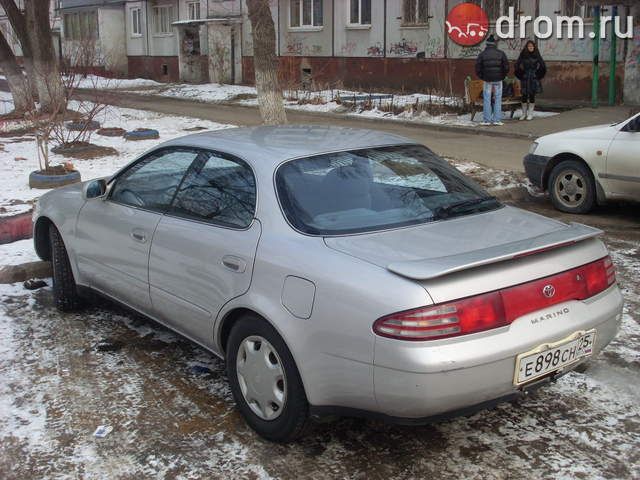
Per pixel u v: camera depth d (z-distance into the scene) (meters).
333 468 3.44
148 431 3.79
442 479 3.34
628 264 6.54
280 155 3.97
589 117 16.44
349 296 3.17
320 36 25.64
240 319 3.71
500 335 3.14
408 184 4.01
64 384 4.32
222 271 3.79
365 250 3.36
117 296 4.87
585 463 3.45
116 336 5.05
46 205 5.60
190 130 16.27
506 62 16.03
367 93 23.14
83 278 5.18
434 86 22.39
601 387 4.21
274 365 3.55
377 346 3.06
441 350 3.00
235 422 3.87
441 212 3.83
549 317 3.30
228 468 3.45
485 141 14.44
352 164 4.04
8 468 3.46
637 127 8.00
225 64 29.75
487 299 3.13
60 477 3.38
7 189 9.77
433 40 22.17
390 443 3.66
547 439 3.67
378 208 3.78
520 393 3.28
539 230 3.68
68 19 39.72
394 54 23.41
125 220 4.64
